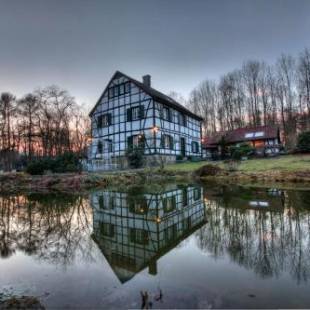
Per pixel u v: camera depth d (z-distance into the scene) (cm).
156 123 2158
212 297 288
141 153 2119
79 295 312
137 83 2234
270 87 4166
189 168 1909
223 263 391
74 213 870
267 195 981
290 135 3384
